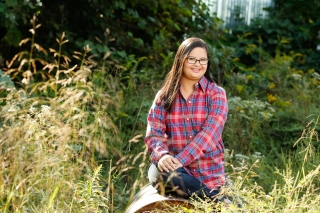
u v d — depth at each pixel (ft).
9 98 13.37
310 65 32.01
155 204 12.09
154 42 23.63
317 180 15.93
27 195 11.24
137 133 17.92
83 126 13.29
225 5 35.17
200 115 13.10
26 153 11.72
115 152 16.33
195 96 13.20
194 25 26.37
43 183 11.76
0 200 11.86
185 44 13.10
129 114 19.06
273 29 33.24
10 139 11.75
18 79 21.01
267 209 11.25
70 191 11.70
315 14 35.42
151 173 12.84
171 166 12.44
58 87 20.35
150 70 21.63
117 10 25.07
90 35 23.63
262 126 20.89
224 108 13.23
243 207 11.06
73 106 13.30
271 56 31.86
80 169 12.21
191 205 12.03
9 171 11.75
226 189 11.57
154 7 23.99
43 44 23.08
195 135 13.08
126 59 21.74
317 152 17.97
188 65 12.96
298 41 33.50
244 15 36.35
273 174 16.40
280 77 25.46
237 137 19.24
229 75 24.57
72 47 23.15
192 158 12.64
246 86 24.41
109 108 18.67
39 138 12.23
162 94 13.28
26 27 22.86
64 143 11.95
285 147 19.52
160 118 13.23
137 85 20.49
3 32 22.94
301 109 21.40
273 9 36.55
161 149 12.75
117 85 19.51
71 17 23.91
